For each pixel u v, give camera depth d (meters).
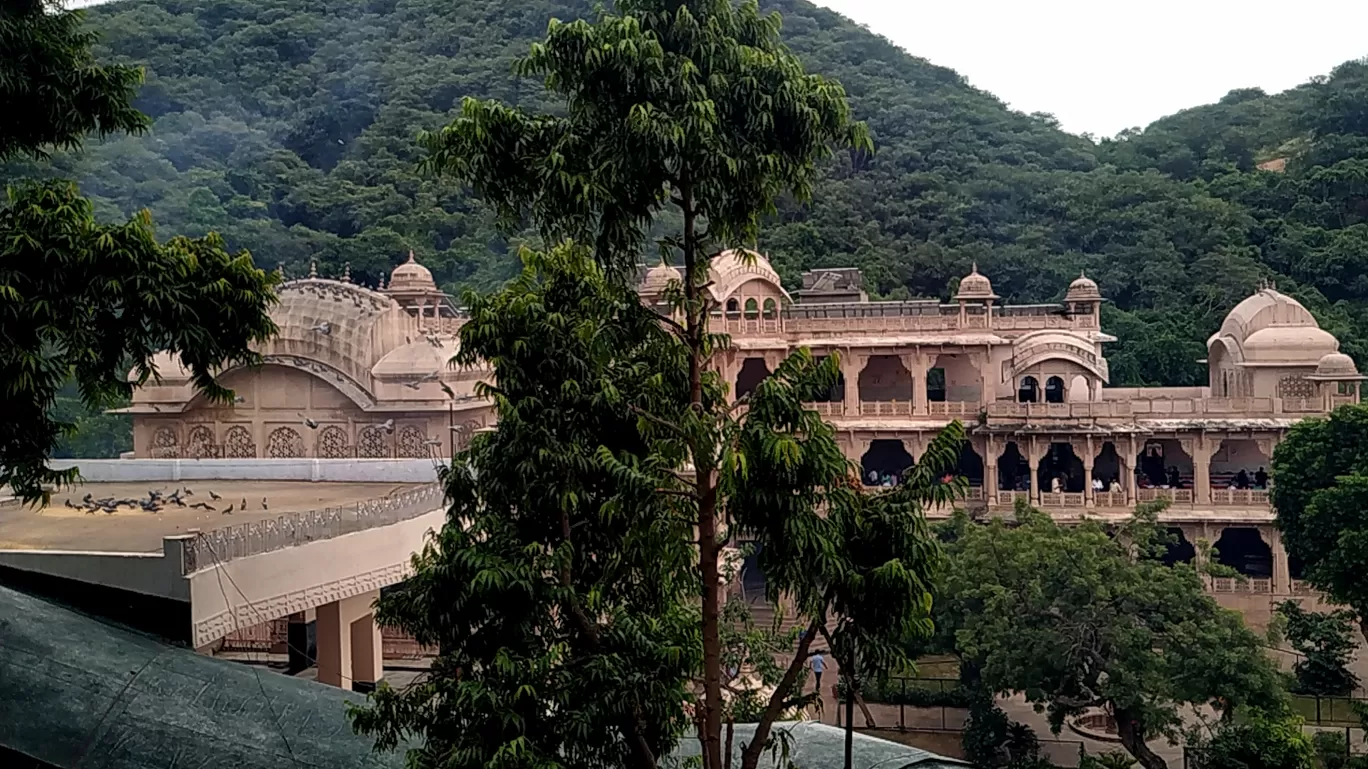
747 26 14.76
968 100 132.50
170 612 21.25
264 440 47.84
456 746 12.88
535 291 15.13
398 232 97.75
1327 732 35.53
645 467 13.89
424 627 14.27
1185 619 33.50
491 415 49.34
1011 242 99.50
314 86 126.56
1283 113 122.56
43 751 17.05
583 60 13.65
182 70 125.44
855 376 57.91
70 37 19.38
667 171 14.03
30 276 16.67
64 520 29.17
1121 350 79.38
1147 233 91.31
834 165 111.56
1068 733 38.31
